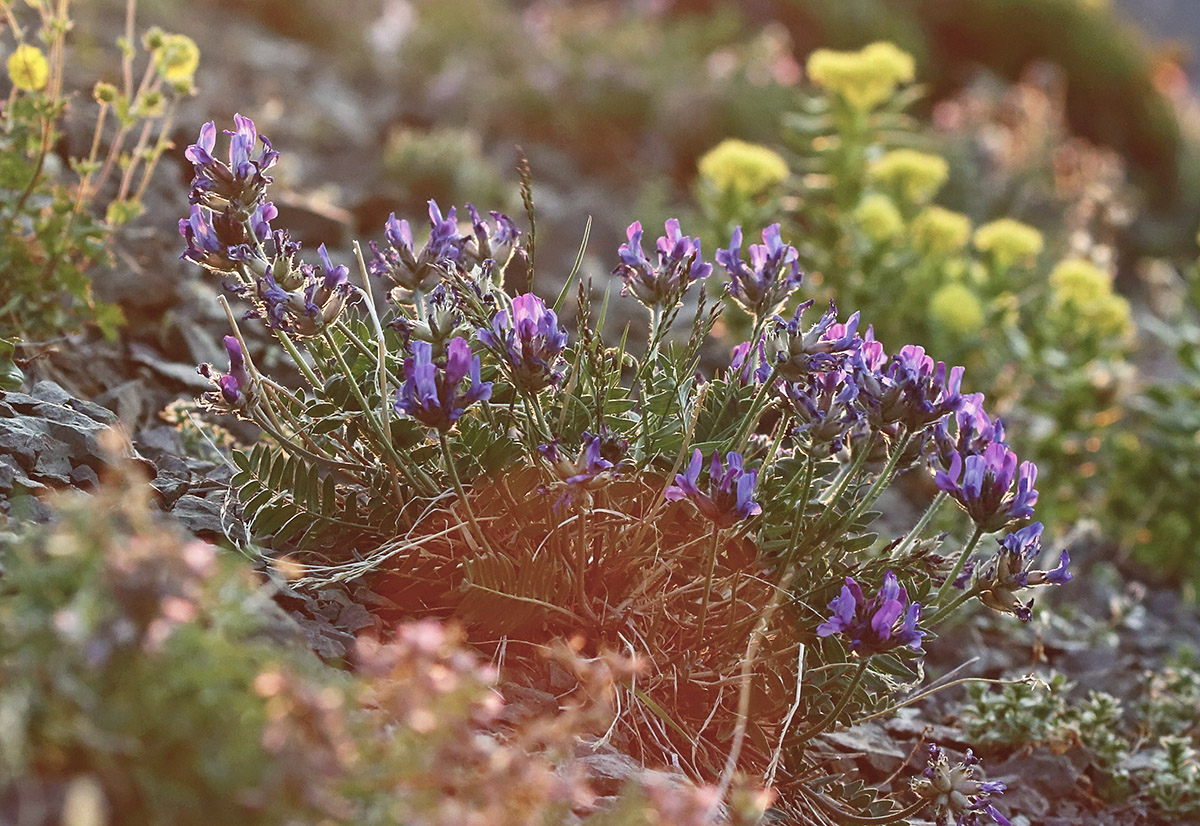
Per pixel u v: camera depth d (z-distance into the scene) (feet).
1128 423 18.89
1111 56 50.03
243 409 7.79
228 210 7.48
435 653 5.37
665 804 5.44
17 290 10.53
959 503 7.41
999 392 16.98
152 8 27.94
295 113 25.16
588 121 30.42
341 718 4.88
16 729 4.28
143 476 8.24
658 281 8.05
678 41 38.24
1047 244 27.07
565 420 8.18
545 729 5.90
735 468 6.81
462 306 8.02
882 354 7.71
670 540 8.27
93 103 16.47
